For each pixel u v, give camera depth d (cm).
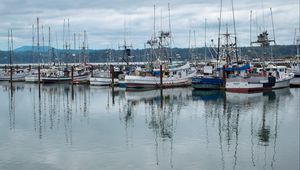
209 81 7369
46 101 6122
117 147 3102
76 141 3309
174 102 5775
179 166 2625
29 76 10138
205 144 3175
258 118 4294
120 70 9600
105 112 4909
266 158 2781
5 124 4116
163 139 3366
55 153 2938
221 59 8312
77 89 8106
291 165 2628
